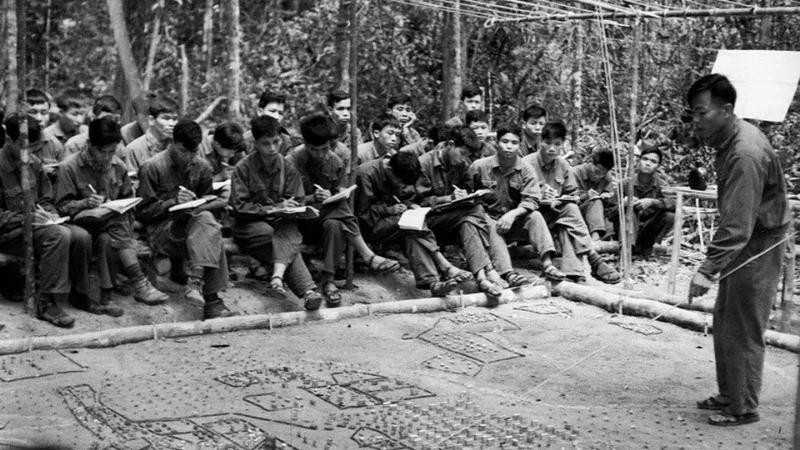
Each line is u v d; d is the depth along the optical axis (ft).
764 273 17.75
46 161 25.98
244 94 40.91
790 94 24.98
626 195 32.73
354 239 26.96
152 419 17.01
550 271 28.19
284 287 26.27
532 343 23.43
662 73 43.14
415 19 43.06
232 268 26.81
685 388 20.31
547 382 20.51
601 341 23.53
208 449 15.70
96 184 23.48
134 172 25.86
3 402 17.66
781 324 24.52
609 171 32.55
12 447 15.16
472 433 16.97
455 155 28.22
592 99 43.93
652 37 42.34
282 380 19.54
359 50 40.81
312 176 26.22
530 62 44.55
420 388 19.49
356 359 21.48
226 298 24.84
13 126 22.50
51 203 23.08
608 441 16.89
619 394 19.84
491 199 28.78
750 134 17.49
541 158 30.22
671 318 25.39
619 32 44.01
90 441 15.88
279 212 24.54
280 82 41.88
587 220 32.01
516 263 31.04
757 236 17.84
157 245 24.29
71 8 46.65
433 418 17.71
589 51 43.04
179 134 23.99
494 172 28.84
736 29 42.24
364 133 41.39
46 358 20.27
